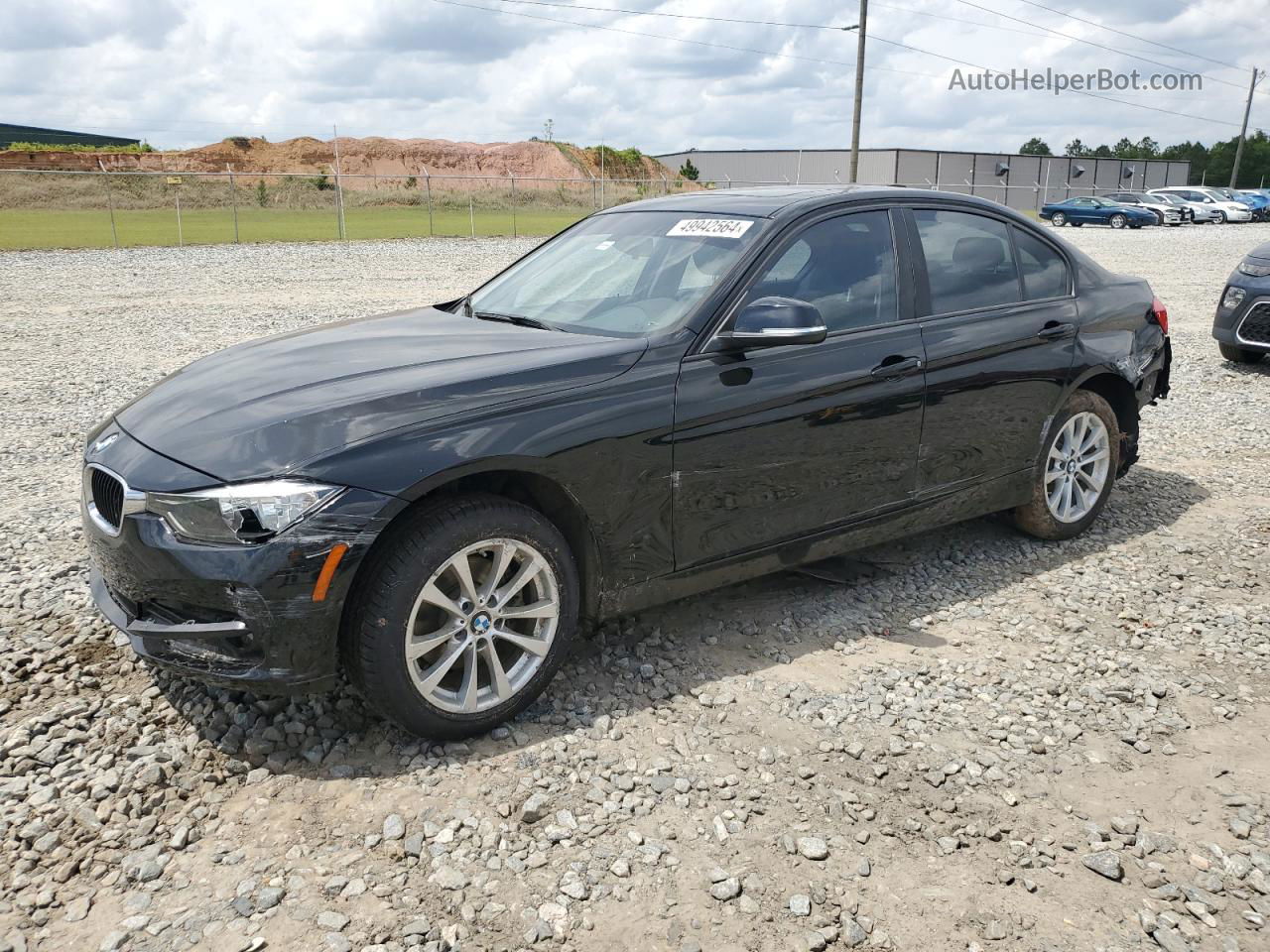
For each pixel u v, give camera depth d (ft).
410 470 9.53
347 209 150.41
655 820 9.22
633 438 10.94
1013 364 14.69
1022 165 204.13
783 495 12.46
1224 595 14.69
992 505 15.33
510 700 10.58
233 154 215.10
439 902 8.10
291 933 7.72
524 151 234.99
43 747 10.09
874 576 15.17
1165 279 59.88
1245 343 30.86
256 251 74.79
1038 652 12.82
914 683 11.89
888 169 196.34
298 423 9.62
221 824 9.07
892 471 13.57
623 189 180.14
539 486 10.74
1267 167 322.75
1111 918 8.11
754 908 8.12
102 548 10.12
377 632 9.55
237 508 9.14
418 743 10.38
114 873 8.39
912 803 9.57
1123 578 15.25
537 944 7.69
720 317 11.82
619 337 11.84
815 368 12.41
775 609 13.93
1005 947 7.77
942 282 14.24
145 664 11.86
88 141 347.56
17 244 77.56
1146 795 9.78
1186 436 23.84
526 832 9.03
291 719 10.75
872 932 7.91
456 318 13.51
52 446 21.71
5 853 8.61
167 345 34.04
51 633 12.64
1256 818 9.41
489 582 10.28
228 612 9.36
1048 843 9.02
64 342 34.60
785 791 9.70
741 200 13.85
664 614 13.69
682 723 10.91
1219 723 11.17
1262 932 7.98
